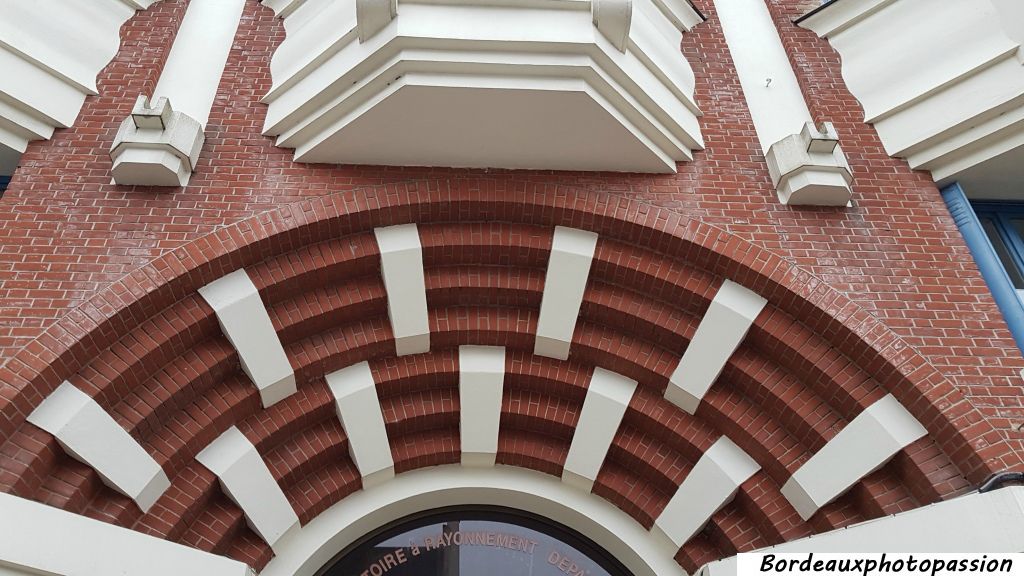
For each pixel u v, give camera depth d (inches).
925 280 276.2
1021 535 196.5
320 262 287.1
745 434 284.2
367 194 291.7
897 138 309.1
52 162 284.0
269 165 295.7
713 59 343.9
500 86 267.1
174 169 278.1
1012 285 278.5
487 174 301.7
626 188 300.4
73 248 264.1
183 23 339.0
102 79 307.3
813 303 269.9
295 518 286.2
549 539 319.0
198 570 213.6
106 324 249.1
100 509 243.6
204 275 269.4
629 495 302.7
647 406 299.9
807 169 290.8
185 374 267.7
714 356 284.0
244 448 278.8
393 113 277.9
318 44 305.1
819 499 261.3
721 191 300.4
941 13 315.9
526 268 304.3
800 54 339.0
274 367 279.0
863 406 261.0
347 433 295.4
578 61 267.6
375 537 314.8
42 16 299.3
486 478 313.7
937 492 238.1
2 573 193.5
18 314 245.6
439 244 297.4
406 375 302.2
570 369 307.1
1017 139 286.8
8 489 218.2
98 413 243.3
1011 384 249.0
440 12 269.7
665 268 292.2
